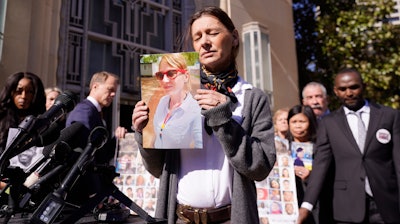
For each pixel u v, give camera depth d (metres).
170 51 5.00
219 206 1.28
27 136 1.00
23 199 1.02
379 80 6.50
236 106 1.32
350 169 2.35
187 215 1.28
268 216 2.51
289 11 6.37
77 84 4.04
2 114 2.24
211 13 1.32
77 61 4.08
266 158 1.20
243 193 1.23
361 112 2.46
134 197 2.45
